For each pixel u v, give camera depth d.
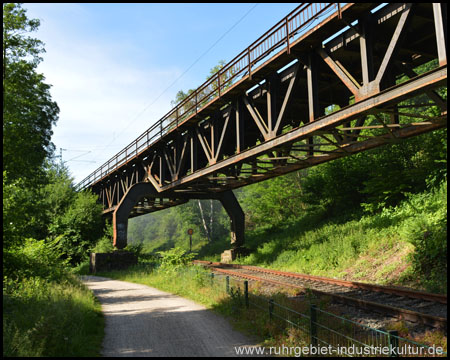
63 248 36.16
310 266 19.73
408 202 18.28
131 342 8.47
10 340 6.89
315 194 27.58
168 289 17.53
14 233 13.03
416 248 14.09
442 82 9.64
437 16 9.74
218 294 13.63
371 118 25.61
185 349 7.86
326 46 13.91
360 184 24.55
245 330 9.30
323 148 34.84
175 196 30.92
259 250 28.36
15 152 17.56
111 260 29.86
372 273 15.37
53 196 38.97
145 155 31.53
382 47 13.43
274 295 12.33
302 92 18.12
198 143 26.19
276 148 16.11
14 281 12.72
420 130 13.28
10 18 17.72
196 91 22.02
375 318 9.45
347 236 19.92
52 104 21.08
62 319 8.64
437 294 10.21
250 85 17.44
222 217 61.31
